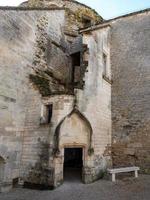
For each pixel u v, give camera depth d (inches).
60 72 476.1
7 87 325.1
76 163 523.8
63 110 328.8
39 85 366.6
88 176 326.3
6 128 317.1
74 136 331.0
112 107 443.2
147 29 440.5
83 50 390.0
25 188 317.1
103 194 269.3
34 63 393.4
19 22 362.9
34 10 406.0
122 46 465.4
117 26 487.2
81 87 358.0
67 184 318.0
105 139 401.7
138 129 402.6
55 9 481.7
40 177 311.9
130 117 417.1
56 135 315.9
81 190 288.5
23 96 359.6
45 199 258.2
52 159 308.2
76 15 579.2
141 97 413.1
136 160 390.9
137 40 447.8
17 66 349.4
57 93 337.1
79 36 530.9
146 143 387.2
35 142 335.6
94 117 370.0
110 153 415.2
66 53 515.2
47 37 443.5
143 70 422.9
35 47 401.1
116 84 450.9
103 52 443.2
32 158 330.3
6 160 311.6
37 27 413.1
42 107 346.0
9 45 335.6
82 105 348.2
